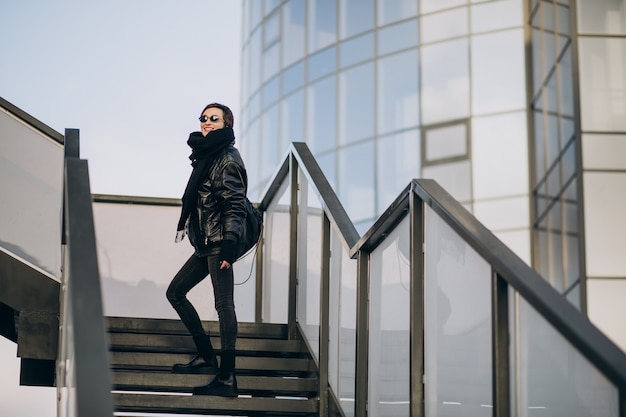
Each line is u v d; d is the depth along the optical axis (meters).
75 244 3.50
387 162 28.52
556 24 25.97
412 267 4.55
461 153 27.38
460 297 4.02
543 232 25.73
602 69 25.27
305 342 6.81
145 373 6.02
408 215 4.75
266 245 8.54
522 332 3.48
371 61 29.38
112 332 6.86
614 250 24.23
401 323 4.76
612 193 24.36
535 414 3.37
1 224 7.11
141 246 8.66
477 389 3.82
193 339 6.28
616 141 24.84
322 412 6.06
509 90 27.17
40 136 7.22
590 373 3.02
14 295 7.01
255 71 34.03
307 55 31.12
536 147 26.56
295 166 7.55
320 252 6.51
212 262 6.16
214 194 6.24
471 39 27.78
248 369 6.48
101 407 2.75
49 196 7.16
